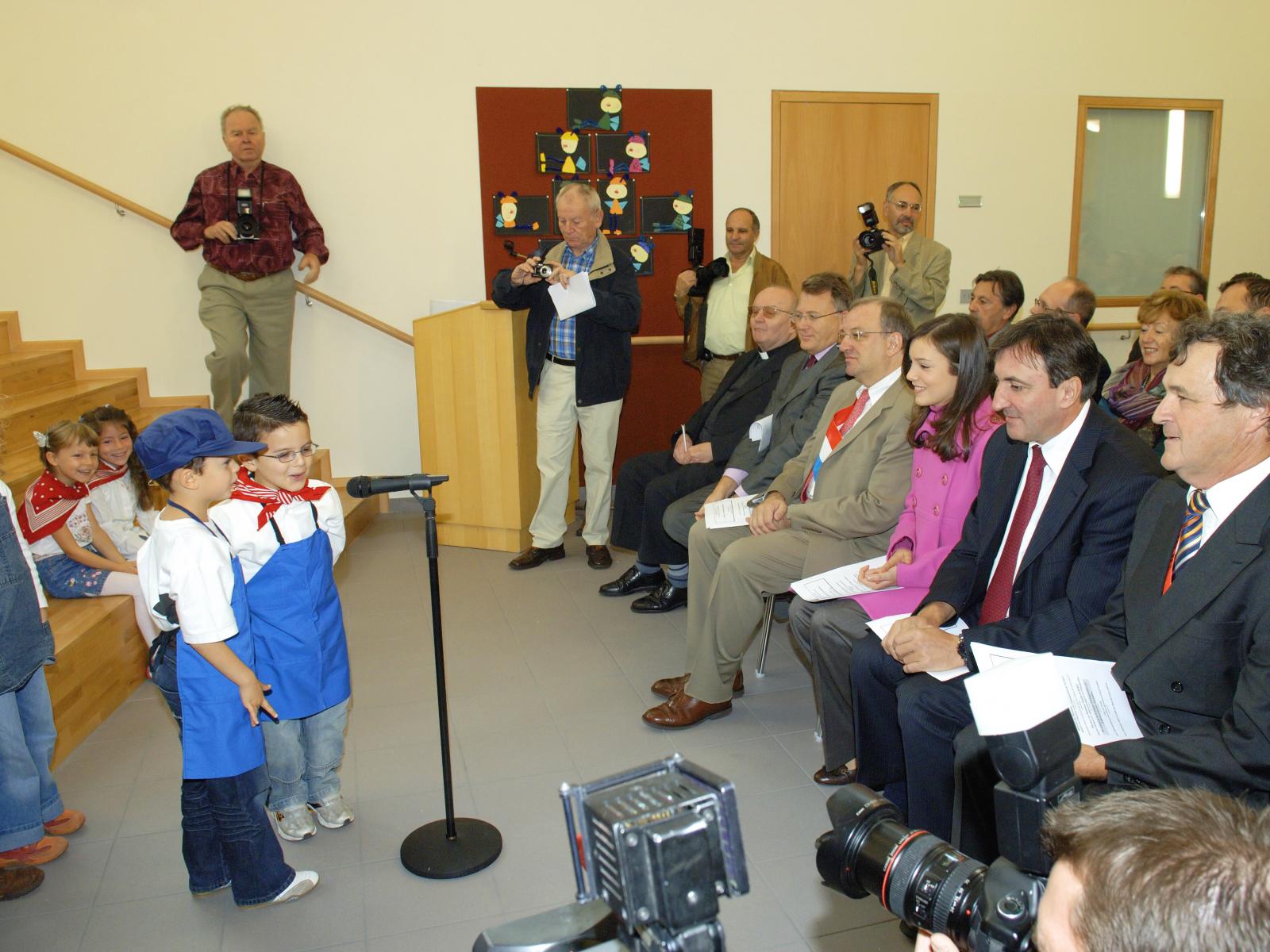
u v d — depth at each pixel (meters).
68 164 4.62
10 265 4.63
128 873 2.14
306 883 2.04
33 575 2.12
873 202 5.41
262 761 1.94
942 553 2.31
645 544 3.66
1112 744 1.51
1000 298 3.43
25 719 2.17
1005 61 5.41
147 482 3.37
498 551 4.49
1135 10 5.50
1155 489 1.71
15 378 4.00
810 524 2.64
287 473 2.04
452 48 4.85
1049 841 0.72
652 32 5.02
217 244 4.51
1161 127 5.73
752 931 1.91
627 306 4.05
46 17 4.49
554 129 5.00
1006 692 0.85
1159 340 3.00
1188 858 0.61
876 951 1.85
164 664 1.89
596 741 2.70
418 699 2.97
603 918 0.88
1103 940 0.62
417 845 2.19
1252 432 1.47
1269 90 5.77
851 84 5.27
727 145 5.20
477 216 5.02
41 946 1.91
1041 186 5.59
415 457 5.20
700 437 3.72
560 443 4.23
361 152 4.87
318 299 4.88
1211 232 5.88
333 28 4.74
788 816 2.32
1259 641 1.43
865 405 2.74
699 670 2.77
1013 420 1.98
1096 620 1.83
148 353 4.82
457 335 4.34
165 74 4.63
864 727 2.22
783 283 4.42
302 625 2.08
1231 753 1.42
